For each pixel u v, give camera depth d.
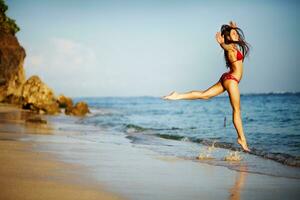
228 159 13.95
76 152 14.45
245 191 9.04
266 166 12.63
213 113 51.97
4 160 11.82
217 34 8.95
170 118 42.47
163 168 11.73
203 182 9.91
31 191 8.30
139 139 20.75
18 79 58.84
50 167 11.06
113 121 36.41
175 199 8.16
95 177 10.04
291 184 9.85
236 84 8.72
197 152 15.82
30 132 21.52
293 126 28.41
